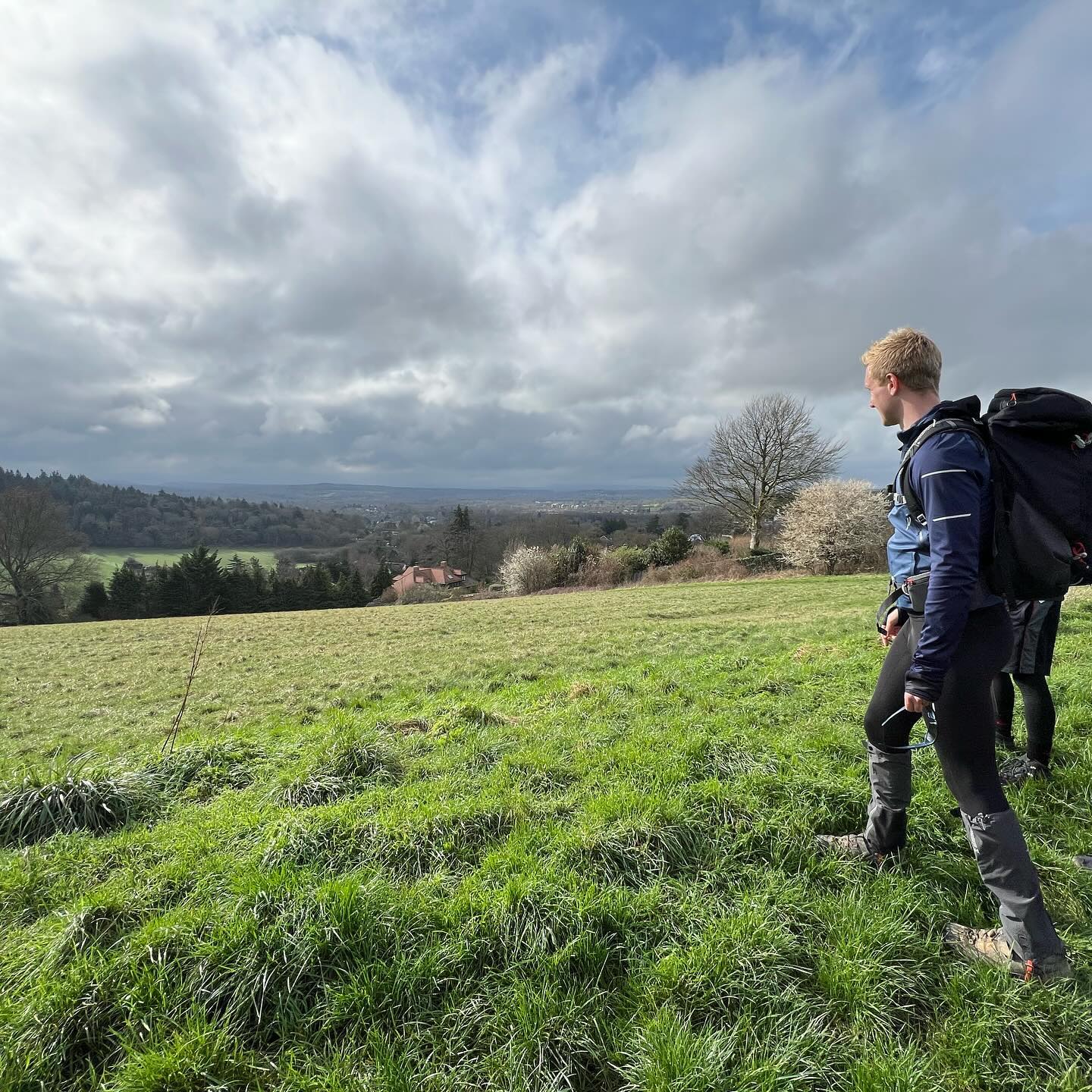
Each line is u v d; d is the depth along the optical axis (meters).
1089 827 3.29
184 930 2.50
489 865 2.99
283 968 2.36
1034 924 2.27
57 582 45.97
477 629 20.09
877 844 2.99
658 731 5.02
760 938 2.51
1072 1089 1.91
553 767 4.36
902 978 2.35
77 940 2.55
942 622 2.19
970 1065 2.01
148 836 3.70
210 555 52.97
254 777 4.91
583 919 2.59
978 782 2.37
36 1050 2.11
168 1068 2.01
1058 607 3.65
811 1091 1.94
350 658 15.56
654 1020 2.17
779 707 5.60
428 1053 2.12
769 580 34.34
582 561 48.09
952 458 2.24
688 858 3.12
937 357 2.53
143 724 10.41
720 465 44.03
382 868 3.02
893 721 2.71
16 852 3.71
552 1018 2.20
